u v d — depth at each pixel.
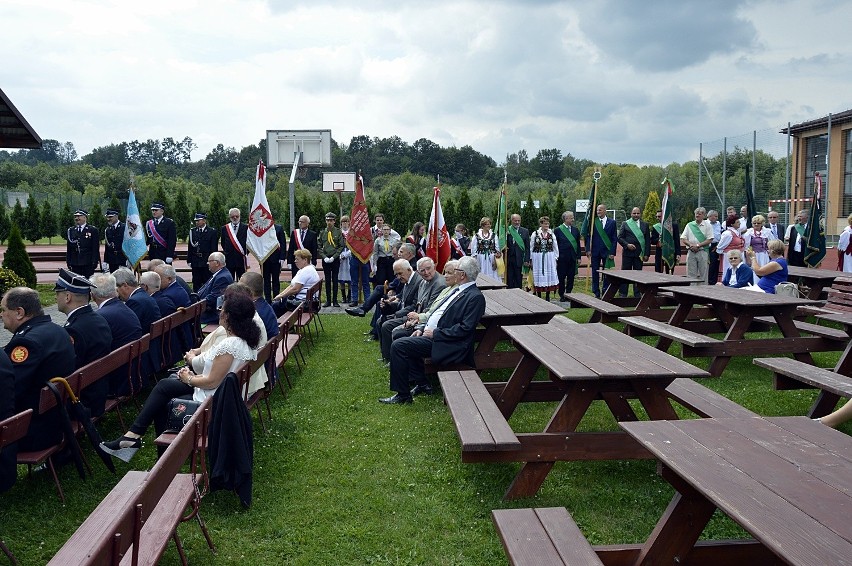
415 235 14.39
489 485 4.74
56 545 3.94
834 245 19.55
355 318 12.34
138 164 98.50
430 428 5.97
